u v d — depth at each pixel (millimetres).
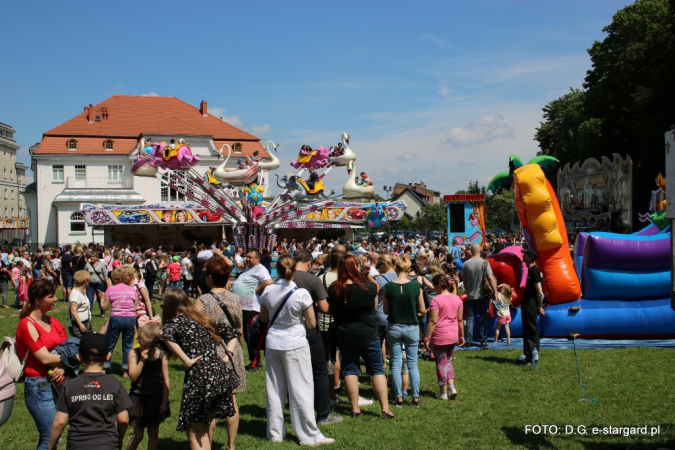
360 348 6812
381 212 42125
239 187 26141
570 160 43906
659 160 33312
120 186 54125
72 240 51219
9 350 5332
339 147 24484
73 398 4418
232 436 5727
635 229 37688
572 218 34250
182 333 5184
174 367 9664
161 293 19328
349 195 24484
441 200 82312
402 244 25141
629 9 40812
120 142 55562
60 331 5605
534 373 8758
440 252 20719
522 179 11117
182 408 5121
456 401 7469
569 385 8031
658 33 32656
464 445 5879
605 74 41281
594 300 11305
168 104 61719
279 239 48656
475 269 10750
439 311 7613
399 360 7332
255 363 9250
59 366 5375
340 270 6742
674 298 4836
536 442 5898
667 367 8766
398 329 7246
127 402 4543
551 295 11266
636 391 7566
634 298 11211
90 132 55375
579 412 6832
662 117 32594
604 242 11039
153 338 5203
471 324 11062
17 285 18375
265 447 5906
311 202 25391
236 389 5551
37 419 5344
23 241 67062
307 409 5965
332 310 6793
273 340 6012
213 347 5285
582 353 9891
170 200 54625
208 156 55688
